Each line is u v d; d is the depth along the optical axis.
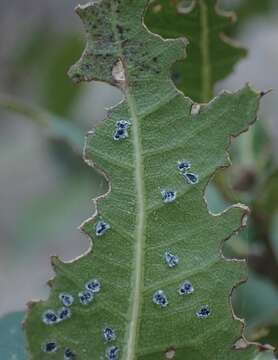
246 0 0.24
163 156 0.11
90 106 0.29
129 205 0.11
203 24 0.14
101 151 0.11
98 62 0.12
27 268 0.42
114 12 0.12
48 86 0.24
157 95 0.12
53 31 0.29
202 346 0.11
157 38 0.12
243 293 0.18
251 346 0.11
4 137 0.43
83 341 0.11
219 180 0.16
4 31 0.36
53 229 0.28
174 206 0.11
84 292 0.11
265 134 0.17
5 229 0.43
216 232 0.11
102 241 0.11
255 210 0.16
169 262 0.11
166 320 0.11
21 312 0.13
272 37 0.45
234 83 0.44
